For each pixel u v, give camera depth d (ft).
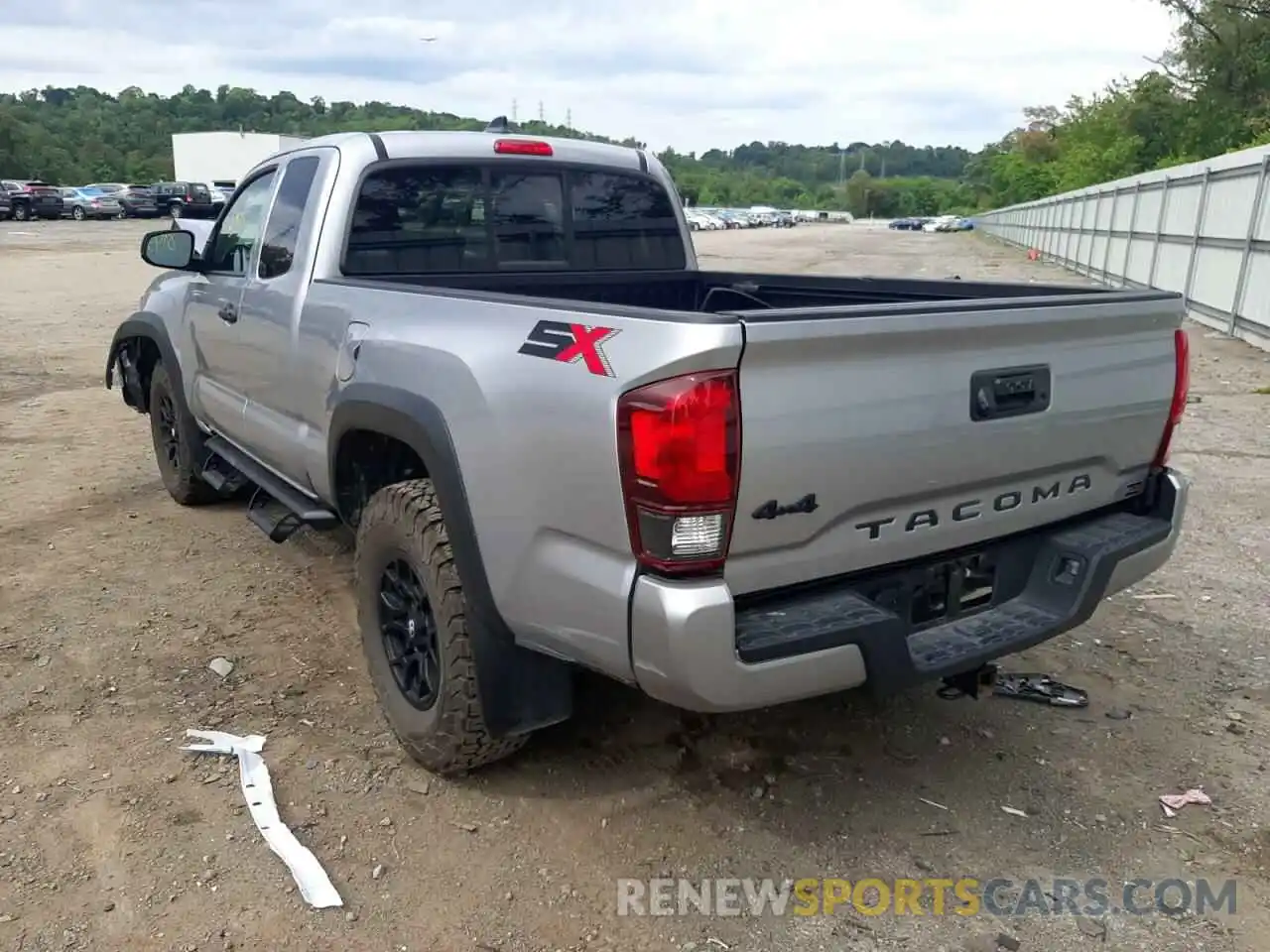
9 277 67.87
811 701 12.51
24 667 12.96
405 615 11.10
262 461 15.23
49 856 9.39
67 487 20.77
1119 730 12.03
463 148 13.89
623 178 15.72
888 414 8.45
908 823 10.22
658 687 8.11
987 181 351.25
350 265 13.02
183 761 10.96
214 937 8.46
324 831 9.86
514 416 8.82
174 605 14.98
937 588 9.59
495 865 9.47
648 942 8.59
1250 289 43.04
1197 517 19.69
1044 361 9.55
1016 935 8.77
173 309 17.87
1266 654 14.01
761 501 7.92
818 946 8.59
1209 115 144.77
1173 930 8.84
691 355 7.52
